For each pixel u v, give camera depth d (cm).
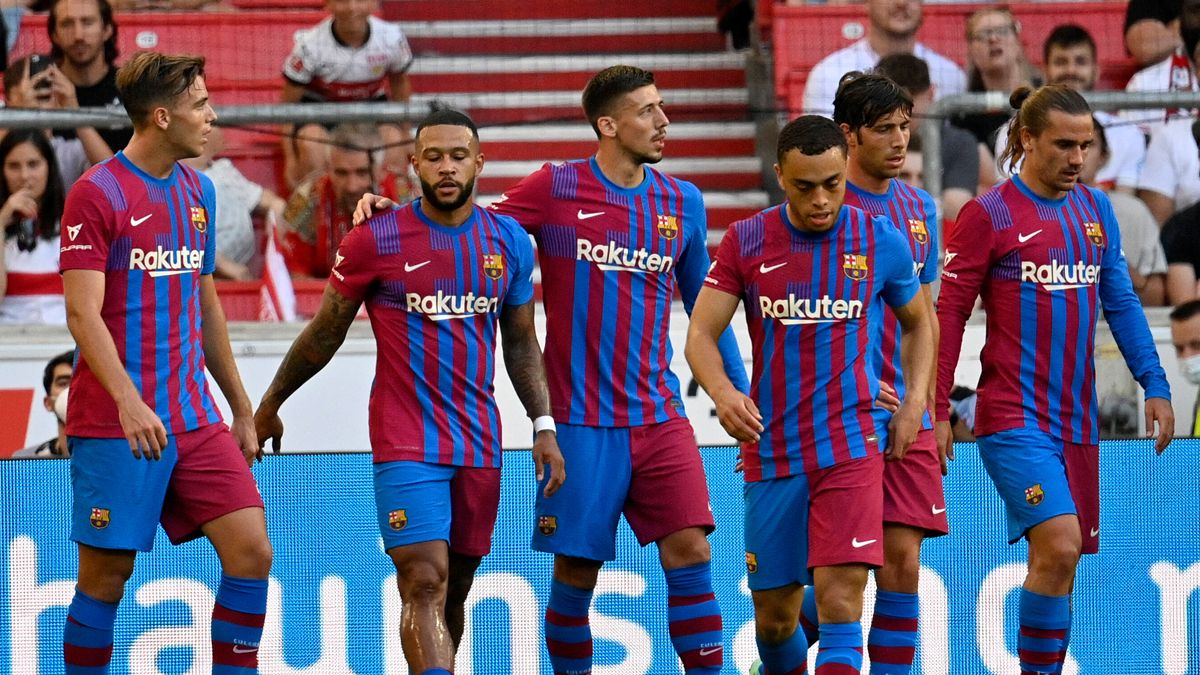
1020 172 1888
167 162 1691
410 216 1706
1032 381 1841
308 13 3409
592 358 1797
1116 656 2111
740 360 1838
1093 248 1852
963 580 2111
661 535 1792
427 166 1666
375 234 1697
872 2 3334
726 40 3891
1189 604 2123
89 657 1698
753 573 1753
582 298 1794
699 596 1773
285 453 2072
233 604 1683
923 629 2103
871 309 1703
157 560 2055
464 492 1728
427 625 1647
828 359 1683
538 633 2075
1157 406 1867
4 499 2044
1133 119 3141
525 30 3859
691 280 1877
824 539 1662
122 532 1667
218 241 3003
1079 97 1817
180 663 2053
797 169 1599
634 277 1798
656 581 2083
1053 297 1833
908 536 1769
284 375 1797
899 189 1847
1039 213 1838
